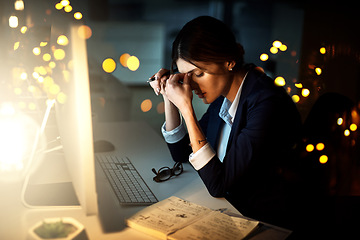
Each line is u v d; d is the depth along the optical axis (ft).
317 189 5.02
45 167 5.03
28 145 5.17
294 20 12.28
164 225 3.64
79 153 3.25
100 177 4.85
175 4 26.73
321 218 5.21
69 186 4.47
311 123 5.06
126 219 3.74
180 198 4.38
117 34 21.03
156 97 18.69
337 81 9.09
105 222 3.79
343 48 9.16
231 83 4.86
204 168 4.39
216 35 4.34
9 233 3.56
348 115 5.10
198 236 3.46
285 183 4.75
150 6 26.35
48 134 5.67
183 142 5.37
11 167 4.25
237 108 4.81
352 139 5.62
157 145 6.22
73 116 3.25
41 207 3.98
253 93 4.69
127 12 26.02
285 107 4.67
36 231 3.23
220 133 5.49
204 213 3.92
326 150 4.98
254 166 4.52
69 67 3.16
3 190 4.34
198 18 4.45
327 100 5.11
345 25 9.18
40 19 7.18
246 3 23.61
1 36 5.31
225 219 3.78
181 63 4.55
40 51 5.82
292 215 4.74
